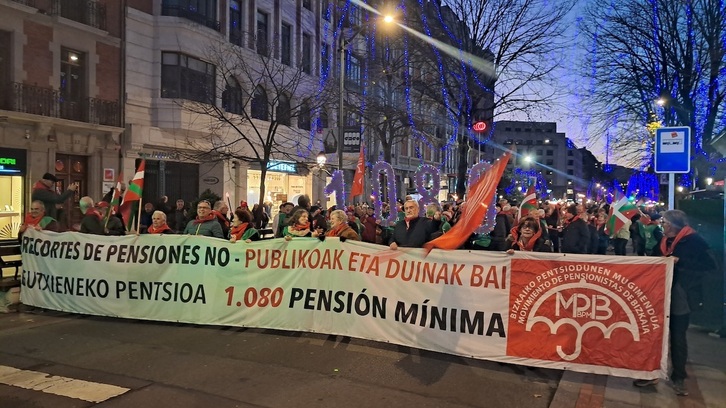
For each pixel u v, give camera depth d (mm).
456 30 19359
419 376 5348
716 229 7117
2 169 16500
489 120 19234
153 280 7391
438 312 5996
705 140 19312
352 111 23562
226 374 5301
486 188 6047
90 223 8672
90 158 19250
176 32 20922
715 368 5656
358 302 6438
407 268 6195
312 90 25578
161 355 5910
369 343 6449
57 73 18000
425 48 19797
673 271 5082
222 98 22594
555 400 4750
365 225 10727
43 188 10523
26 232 8172
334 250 6605
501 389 5055
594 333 5316
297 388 4945
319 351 6117
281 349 6180
